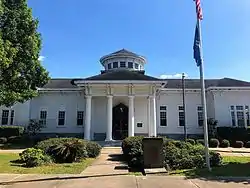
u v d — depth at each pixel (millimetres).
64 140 16188
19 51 22266
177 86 33594
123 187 8336
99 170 11828
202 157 12641
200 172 10953
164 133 31891
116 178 9891
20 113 32062
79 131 32094
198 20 12797
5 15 21781
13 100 22906
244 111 31031
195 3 13016
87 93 28141
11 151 20672
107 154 18828
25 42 22719
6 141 27734
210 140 25328
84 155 15906
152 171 11008
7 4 22672
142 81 27344
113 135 30516
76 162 14648
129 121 27453
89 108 27812
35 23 23578
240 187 8242
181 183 8883
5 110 32094
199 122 32188
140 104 31422
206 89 32219
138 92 28172
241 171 11148
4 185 8930
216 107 31094
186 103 32719
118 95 28203
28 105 32219
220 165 12734
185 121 30703
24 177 10195
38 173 11211
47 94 32875
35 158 13297
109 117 27531
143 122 30984
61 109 32656
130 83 27375
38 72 25297
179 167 12242
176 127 32125
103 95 28219
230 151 21016
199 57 12562
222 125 30641
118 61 35344
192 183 8867
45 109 32625
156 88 28859
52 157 14625
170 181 9227
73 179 9938
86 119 27547
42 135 31812
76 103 32719
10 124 31766
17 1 23031
